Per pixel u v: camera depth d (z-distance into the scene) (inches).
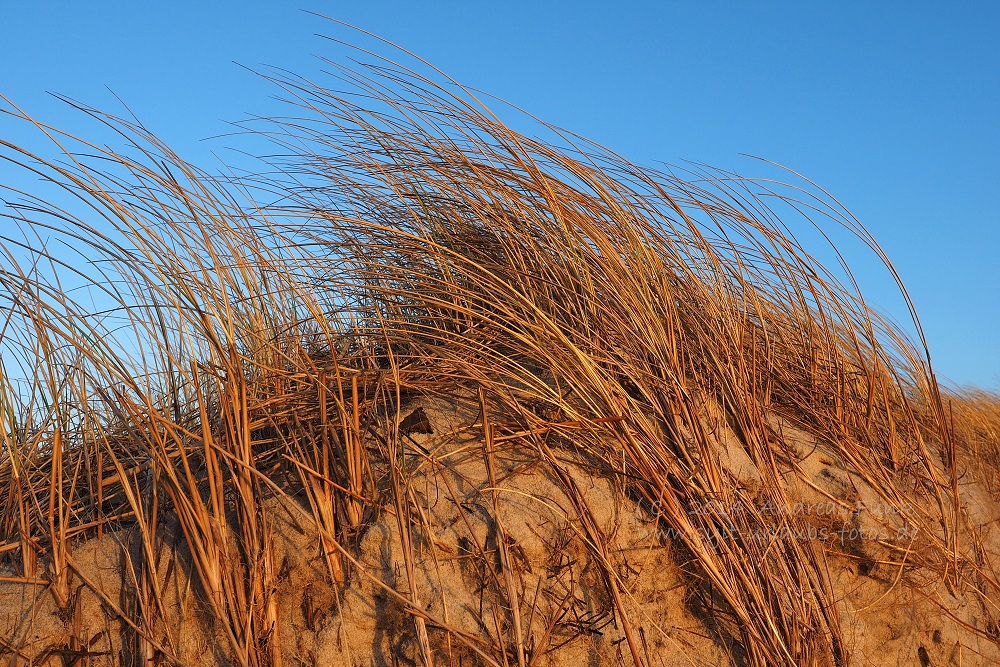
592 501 105.7
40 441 118.8
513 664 94.3
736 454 119.3
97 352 102.2
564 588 100.2
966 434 165.5
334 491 104.0
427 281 131.0
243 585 96.5
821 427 133.4
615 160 139.3
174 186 110.9
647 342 121.0
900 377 155.3
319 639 95.4
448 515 102.8
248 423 104.0
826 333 144.0
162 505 105.6
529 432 109.7
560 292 127.9
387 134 135.9
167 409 106.6
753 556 106.4
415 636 94.8
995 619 124.3
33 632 94.7
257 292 122.0
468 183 131.9
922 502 130.6
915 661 115.3
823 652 105.2
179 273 104.4
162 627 95.9
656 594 104.2
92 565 100.4
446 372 117.3
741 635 103.3
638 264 129.6
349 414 110.5
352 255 131.2
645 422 111.9
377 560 99.1
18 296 99.3
